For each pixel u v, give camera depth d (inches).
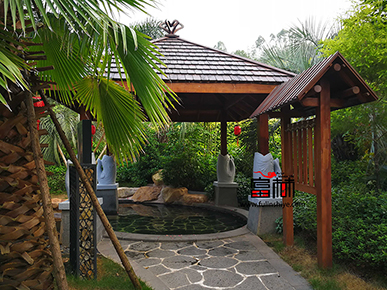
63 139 102.3
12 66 54.3
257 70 218.1
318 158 136.0
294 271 136.6
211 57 242.2
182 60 228.8
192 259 153.9
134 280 111.6
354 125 185.8
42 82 82.9
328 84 132.7
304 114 169.8
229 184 316.2
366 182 196.4
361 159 235.1
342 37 186.1
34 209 77.7
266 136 201.6
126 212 308.7
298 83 142.8
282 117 172.7
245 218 263.4
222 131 323.6
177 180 366.6
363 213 151.9
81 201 125.3
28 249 76.4
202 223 255.4
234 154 390.9
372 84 173.2
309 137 145.6
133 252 165.3
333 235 143.3
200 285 123.2
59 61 107.0
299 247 165.8
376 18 163.6
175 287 121.2
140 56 91.7
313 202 190.5
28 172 76.4
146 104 100.9
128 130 123.8
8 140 74.4
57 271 74.7
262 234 196.9
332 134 209.8
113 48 88.7
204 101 314.2
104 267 138.0
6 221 72.4
